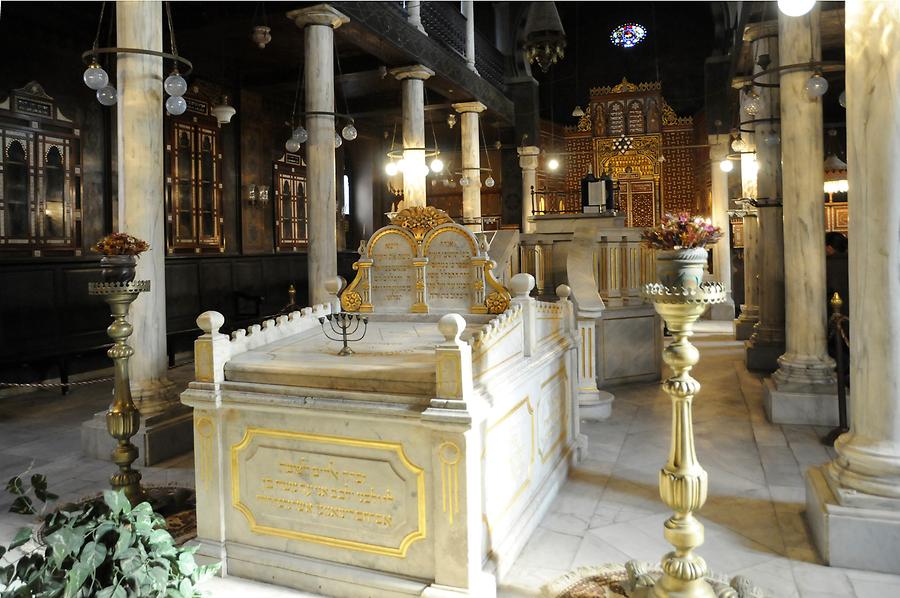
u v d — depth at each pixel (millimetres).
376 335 4305
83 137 10273
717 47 18516
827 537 3541
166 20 10461
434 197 21297
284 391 3352
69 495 4945
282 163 14984
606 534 4004
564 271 8922
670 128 22219
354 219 19844
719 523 4152
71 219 10055
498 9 19375
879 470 3529
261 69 13625
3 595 2186
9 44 9164
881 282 3516
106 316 10562
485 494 3354
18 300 9188
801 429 6355
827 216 17094
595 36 23469
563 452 5109
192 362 11531
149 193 6062
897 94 3451
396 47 11492
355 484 3260
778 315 9609
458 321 3027
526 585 3371
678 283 2760
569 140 23047
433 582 3088
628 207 22500
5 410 8008
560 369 5090
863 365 3621
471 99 16031
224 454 3533
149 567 2326
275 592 3293
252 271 13898
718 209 18406
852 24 3607
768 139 9594
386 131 19984
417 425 3082
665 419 6930
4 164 9086
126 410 4305
